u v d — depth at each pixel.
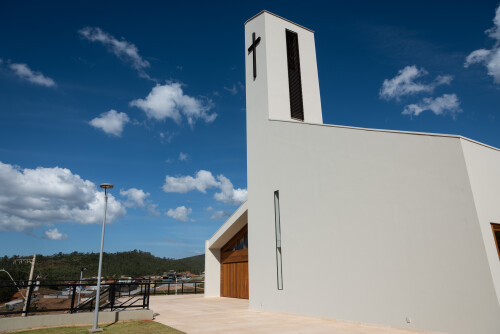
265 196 13.81
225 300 18.08
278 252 12.77
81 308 10.43
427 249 8.10
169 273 93.19
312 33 17.61
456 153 8.07
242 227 19.14
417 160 8.72
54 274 69.06
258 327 9.02
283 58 15.85
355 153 10.18
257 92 15.48
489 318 6.90
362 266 9.32
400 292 8.37
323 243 10.62
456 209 7.82
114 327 9.24
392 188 9.06
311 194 11.44
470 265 7.37
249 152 15.30
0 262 41.75
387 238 8.91
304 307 10.98
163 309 13.73
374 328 8.54
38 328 9.04
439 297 7.69
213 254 20.97
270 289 12.73
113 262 99.31
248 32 17.03
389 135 9.42
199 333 8.23
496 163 8.77
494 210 8.03
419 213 8.41
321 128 11.47
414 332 7.83
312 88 16.53
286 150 12.97
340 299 9.76
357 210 9.77
